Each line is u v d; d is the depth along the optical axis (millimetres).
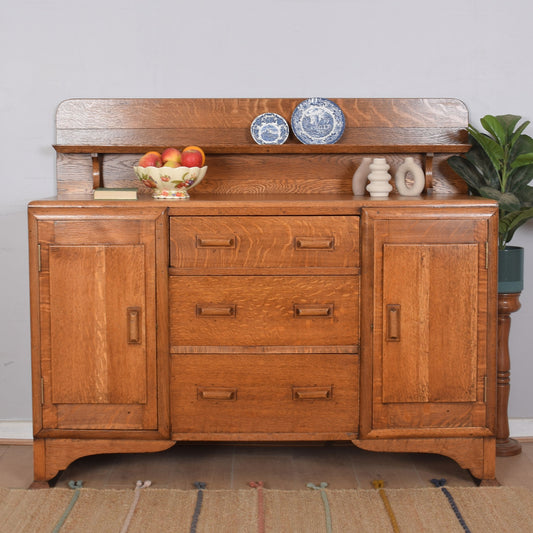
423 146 2564
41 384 2342
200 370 2348
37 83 2705
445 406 2357
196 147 2488
